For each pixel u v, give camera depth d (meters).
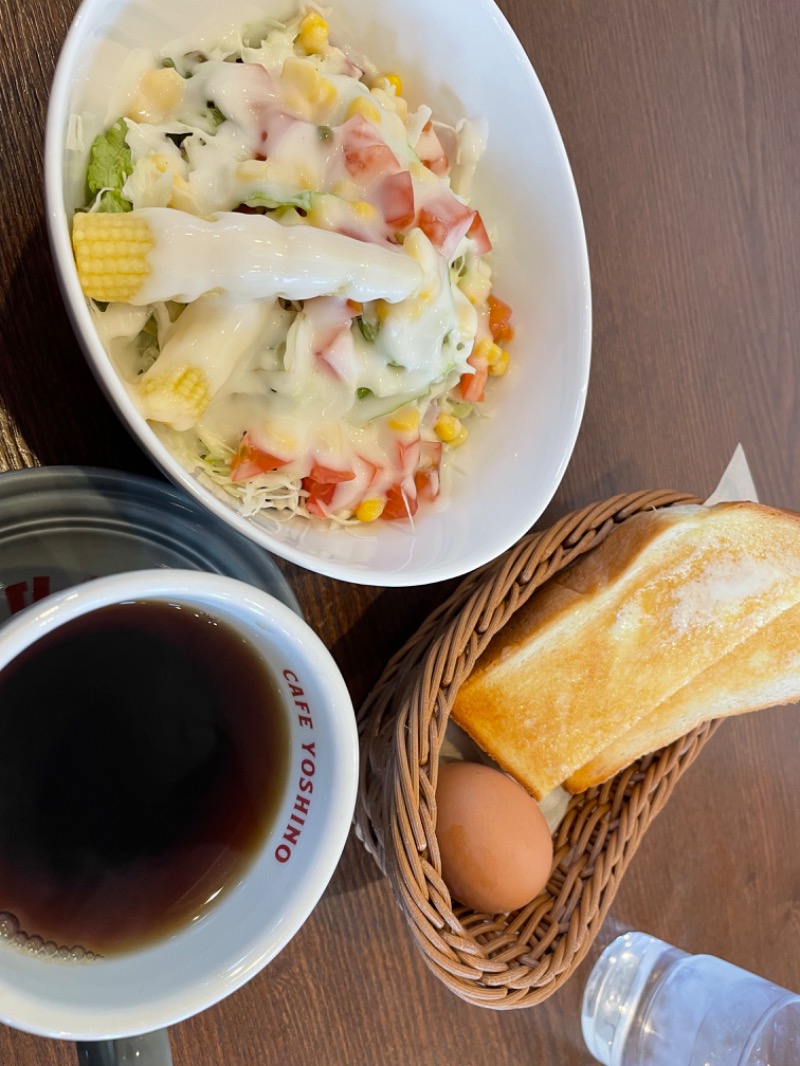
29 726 0.25
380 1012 0.34
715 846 0.42
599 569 0.36
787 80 0.44
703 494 0.43
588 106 0.39
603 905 0.34
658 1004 0.39
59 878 0.25
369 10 0.31
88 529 0.27
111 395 0.24
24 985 0.22
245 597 0.23
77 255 0.25
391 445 0.31
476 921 0.33
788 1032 0.38
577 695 0.35
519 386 0.34
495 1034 0.36
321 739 0.25
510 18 0.37
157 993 0.23
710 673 0.38
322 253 0.27
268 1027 0.33
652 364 0.41
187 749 0.26
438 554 0.31
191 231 0.26
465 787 0.33
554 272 0.33
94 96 0.26
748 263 0.43
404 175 0.29
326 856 0.24
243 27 0.30
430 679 0.31
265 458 0.29
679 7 0.41
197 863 0.25
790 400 0.45
